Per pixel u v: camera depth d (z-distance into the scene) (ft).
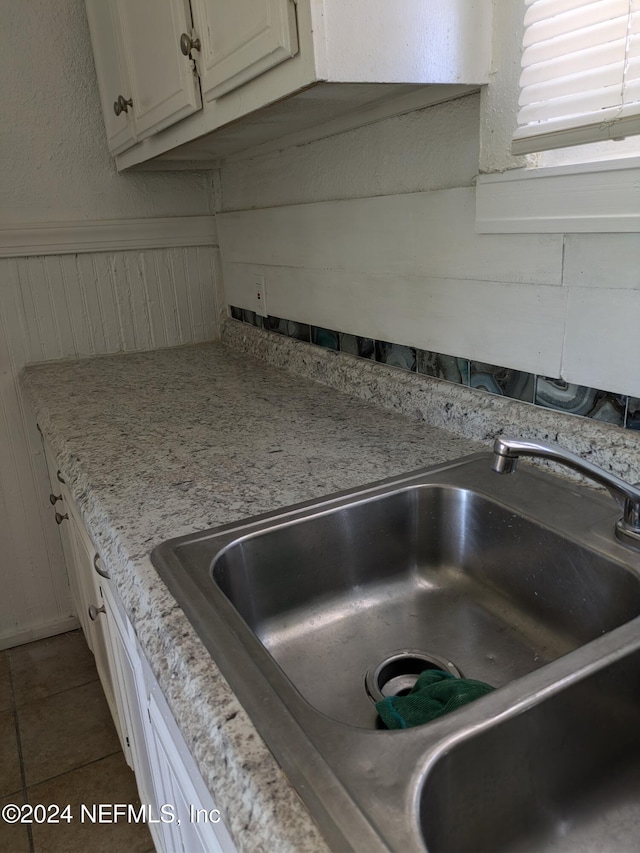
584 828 1.73
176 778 2.42
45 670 6.12
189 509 2.69
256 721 1.52
